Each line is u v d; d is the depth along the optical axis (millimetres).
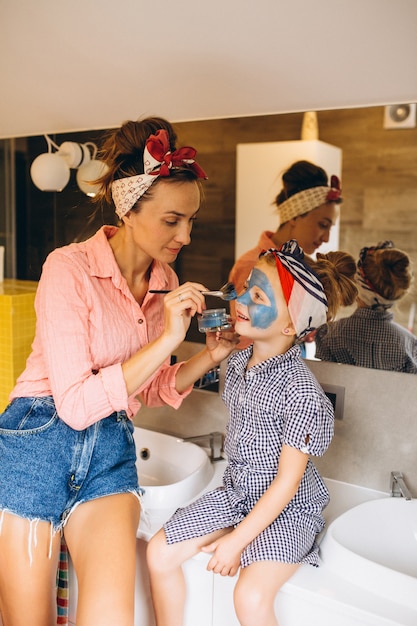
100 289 1535
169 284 1796
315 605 1396
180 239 1552
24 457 1485
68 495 1514
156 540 1532
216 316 1618
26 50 2012
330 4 1547
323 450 1498
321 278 1800
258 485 1558
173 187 1494
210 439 2016
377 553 1623
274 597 1392
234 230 1907
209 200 1930
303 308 1522
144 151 1472
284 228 1829
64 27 1887
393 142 1640
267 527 1481
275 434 1541
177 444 2033
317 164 1747
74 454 1513
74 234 2199
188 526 1521
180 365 1811
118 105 2018
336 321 1807
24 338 2068
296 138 1769
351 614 1341
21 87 2131
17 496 1472
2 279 2305
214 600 1536
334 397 1852
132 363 1428
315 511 1563
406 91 1596
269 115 1792
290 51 1667
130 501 1545
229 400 1660
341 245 1757
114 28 1825
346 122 1691
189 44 1770
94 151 2113
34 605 1503
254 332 1562
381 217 1688
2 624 1592
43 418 1509
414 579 1343
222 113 1861
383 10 1504
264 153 1821
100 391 1409
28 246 2303
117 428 1598
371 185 1688
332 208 1753
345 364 1824
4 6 1924
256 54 1712
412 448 1778
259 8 1627
